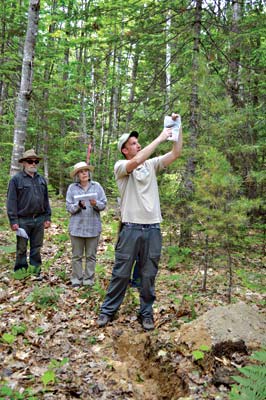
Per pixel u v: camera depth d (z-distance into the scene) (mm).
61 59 19000
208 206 5371
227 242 5137
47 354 3666
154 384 3322
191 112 6809
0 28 12781
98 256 7418
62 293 5316
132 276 5004
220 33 8031
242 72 8195
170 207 6906
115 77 18469
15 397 2930
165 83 9969
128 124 8352
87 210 5781
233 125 5617
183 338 3605
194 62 6789
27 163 6035
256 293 5461
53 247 8047
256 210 7309
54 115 13953
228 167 4988
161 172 7664
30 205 6035
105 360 3590
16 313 4625
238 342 3395
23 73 8781
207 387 3010
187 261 6660
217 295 5340
